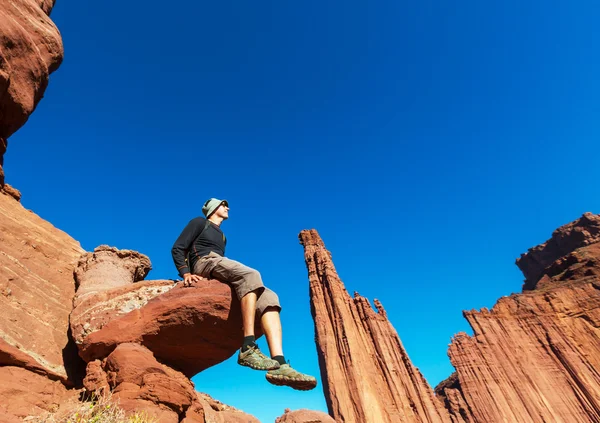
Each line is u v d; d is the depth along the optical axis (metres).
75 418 3.30
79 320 5.41
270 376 2.76
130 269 8.02
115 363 4.53
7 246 6.15
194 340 4.71
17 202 8.08
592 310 91.94
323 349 77.06
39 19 8.71
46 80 8.71
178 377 4.91
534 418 75.00
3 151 8.11
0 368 4.12
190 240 3.96
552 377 82.38
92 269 7.19
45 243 7.39
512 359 86.81
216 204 4.56
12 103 7.50
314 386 2.73
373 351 79.12
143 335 4.74
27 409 3.86
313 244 108.69
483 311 100.06
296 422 24.83
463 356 89.38
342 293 90.75
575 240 122.31
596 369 81.62
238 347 4.83
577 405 76.81
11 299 5.34
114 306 5.32
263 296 3.41
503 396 79.38
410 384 74.25
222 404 11.73
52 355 5.27
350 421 62.88
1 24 7.04
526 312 97.62
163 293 5.00
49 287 6.47
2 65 6.99
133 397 4.14
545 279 114.25
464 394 82.31
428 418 68.06
